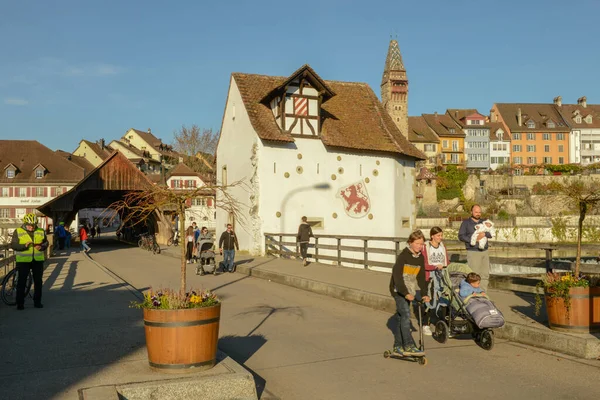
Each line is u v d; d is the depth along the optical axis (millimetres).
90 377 6016
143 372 6156
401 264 7367
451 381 6531
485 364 7238
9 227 43719
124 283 16328
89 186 39312
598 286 7910
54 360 6879
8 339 8250
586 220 63469
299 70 26828
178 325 6000
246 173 27969
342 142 28375
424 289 7418
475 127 104750
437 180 78625
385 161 29953
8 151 77125
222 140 32406
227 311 11703
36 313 10859
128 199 9031
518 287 12312
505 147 106500
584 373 6707
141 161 99875
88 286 15664
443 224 65750
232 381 5828
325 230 27953
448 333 8352
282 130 27312
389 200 29969
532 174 81938
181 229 7051
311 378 6766
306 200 27641
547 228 63562
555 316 8016
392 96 87750
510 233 62406
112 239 60656
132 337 8344
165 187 7695
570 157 108500
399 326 7453
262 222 26703
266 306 12391
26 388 5699
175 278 18703
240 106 29109
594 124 109562
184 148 73625
